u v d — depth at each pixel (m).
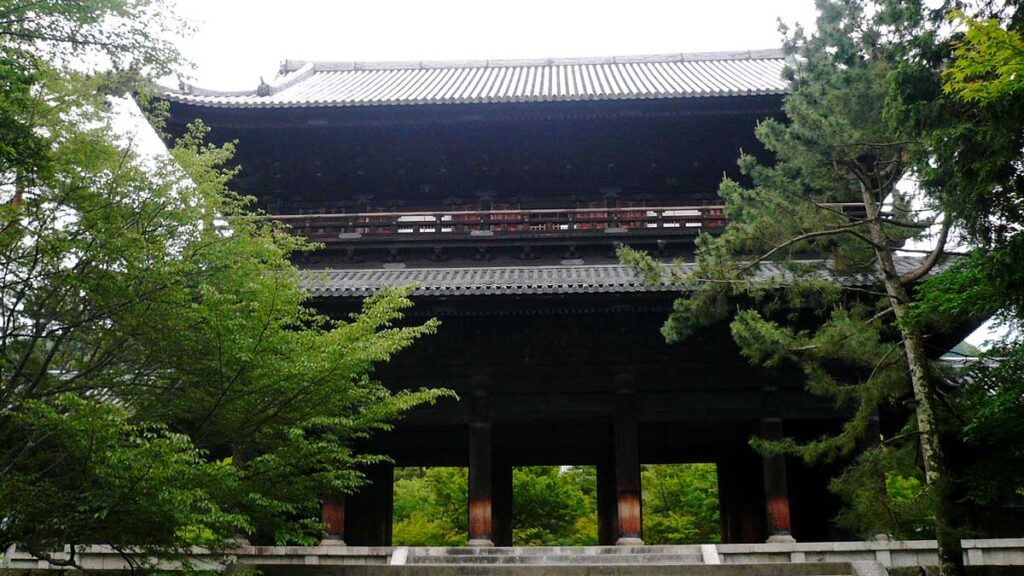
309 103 23.39
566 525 34.69
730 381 21.38
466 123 23.95
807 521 24.00
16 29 11.78
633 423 21.03
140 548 14.44
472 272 22.81
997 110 11.35
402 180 25.64
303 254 24.11
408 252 24.09
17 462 12.48
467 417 21.38
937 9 13.21
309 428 15.53
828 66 15.30
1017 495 20.30
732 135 24.22
